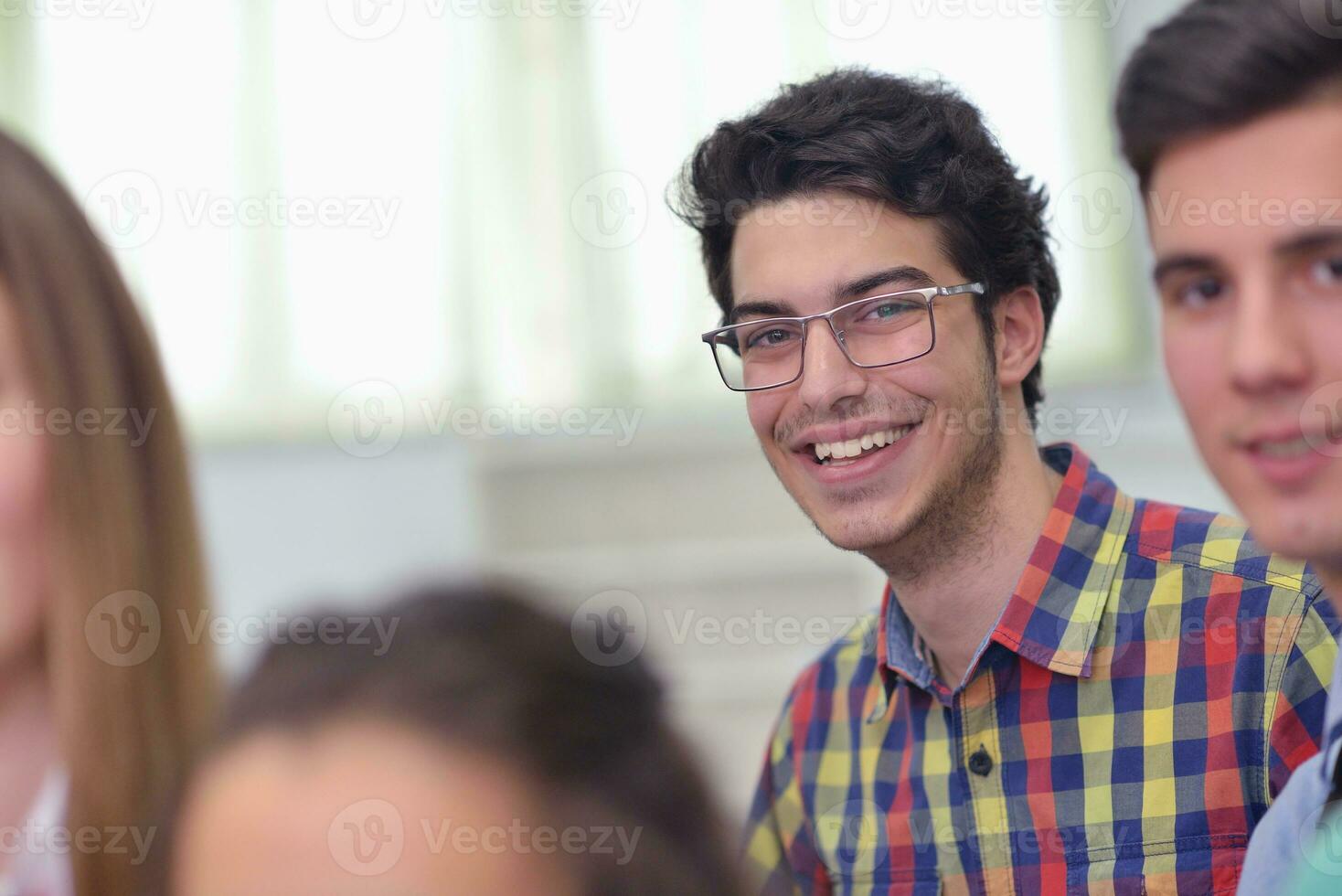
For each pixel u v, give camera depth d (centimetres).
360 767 47
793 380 120
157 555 85
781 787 140
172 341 388
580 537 380
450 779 47
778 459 125
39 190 82
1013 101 360
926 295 117
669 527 377
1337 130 56
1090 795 117
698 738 51
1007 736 121
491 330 390
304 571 384
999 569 122
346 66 394
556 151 388
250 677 52
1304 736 108
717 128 131
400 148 393
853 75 129
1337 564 60
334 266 391
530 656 49
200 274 390
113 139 390
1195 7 61
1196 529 122
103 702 81
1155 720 116
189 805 50
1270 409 59
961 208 120
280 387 389
